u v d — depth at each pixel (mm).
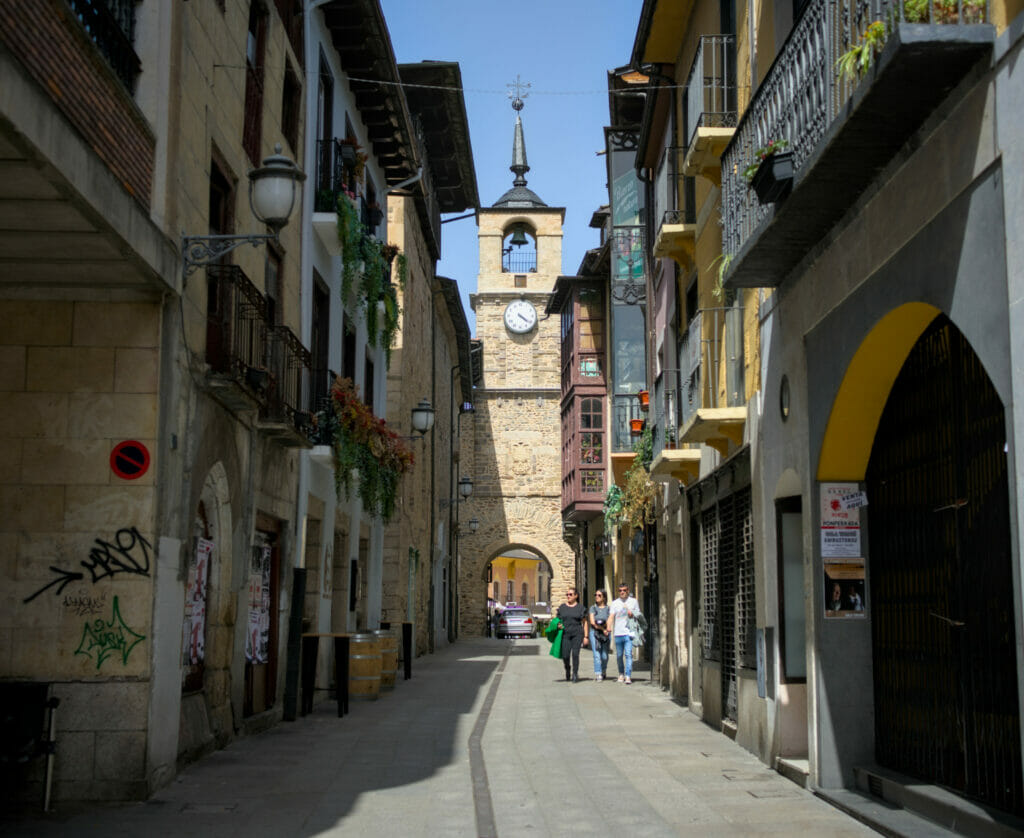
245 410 12078
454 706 17031
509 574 88000
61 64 7539
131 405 9430
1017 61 5980
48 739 8672
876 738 9422
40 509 9289
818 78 8602
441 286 36125
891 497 9250
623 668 22922
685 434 13586
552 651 23125
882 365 8766
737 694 13117
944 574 8195
